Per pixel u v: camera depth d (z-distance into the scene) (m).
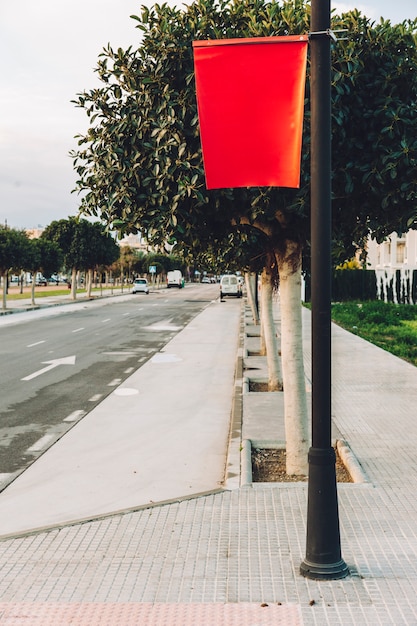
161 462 8.43
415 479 7.18
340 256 8.96
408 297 43.19
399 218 7.02
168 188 6.46
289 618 4.24
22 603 4.50
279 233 7.38
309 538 4.87
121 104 7.16
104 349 19.83
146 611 4.36
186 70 6.64
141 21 6.82
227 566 5.03
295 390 7.48
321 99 4.77
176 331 25.59
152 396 12.66
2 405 11.78
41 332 25.11
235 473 7.43
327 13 4.78
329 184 4.81
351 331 25.42
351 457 7.91
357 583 4.72
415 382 13.66
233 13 6.90
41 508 6.80
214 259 13.56
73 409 11.48
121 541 5.55
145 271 98.62
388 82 6.62
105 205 7.37
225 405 11.90
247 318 29.59
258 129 5.20
